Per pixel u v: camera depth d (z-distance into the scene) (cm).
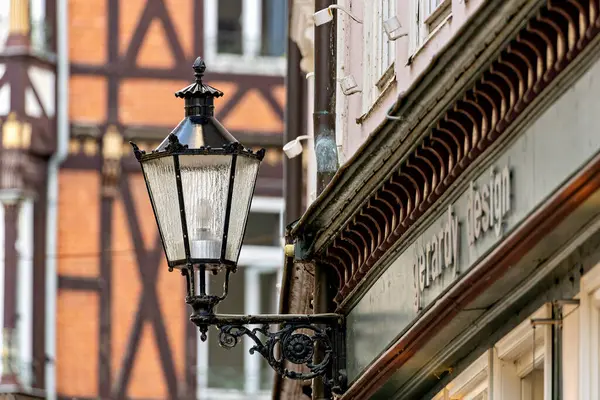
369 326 1290
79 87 3291
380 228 1272
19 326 3191
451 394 1219
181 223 1123
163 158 1126
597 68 888
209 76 3325
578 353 959
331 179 1361
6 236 3209
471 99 1041
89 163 3281
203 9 3331
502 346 1097
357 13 1492
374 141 1173
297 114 2136
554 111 945
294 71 2136
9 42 3225
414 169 1171
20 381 3169
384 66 1405
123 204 3278
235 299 3291
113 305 3250
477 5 1095
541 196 965
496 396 1107
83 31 3303
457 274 1102
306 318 1255
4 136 3209
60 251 3253
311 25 2033
